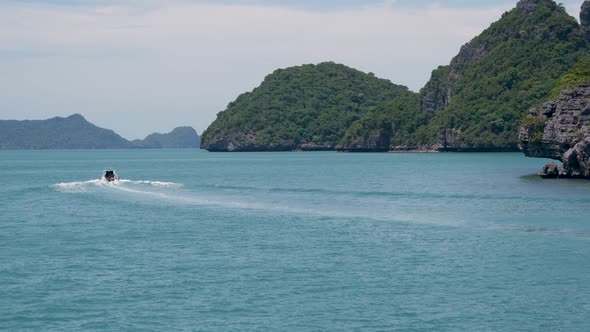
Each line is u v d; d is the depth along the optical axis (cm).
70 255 6656
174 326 4562
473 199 10831
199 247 6988
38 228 8350
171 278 5703
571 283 5438
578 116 14300
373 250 6738
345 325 4556
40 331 4497
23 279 5703
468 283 5478
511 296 5128
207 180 16700
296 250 6781
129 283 5553
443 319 4659
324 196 11788
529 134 15662
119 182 15012
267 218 9000
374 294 5203
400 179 16425
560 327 4509
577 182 13700
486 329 4481
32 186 15200
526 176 16262
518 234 7475
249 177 18088
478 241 7119
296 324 4578
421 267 6009
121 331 4484
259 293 5241
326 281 5566
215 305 4969
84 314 4809
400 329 4484
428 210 9575
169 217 9188
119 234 7831
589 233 7475
